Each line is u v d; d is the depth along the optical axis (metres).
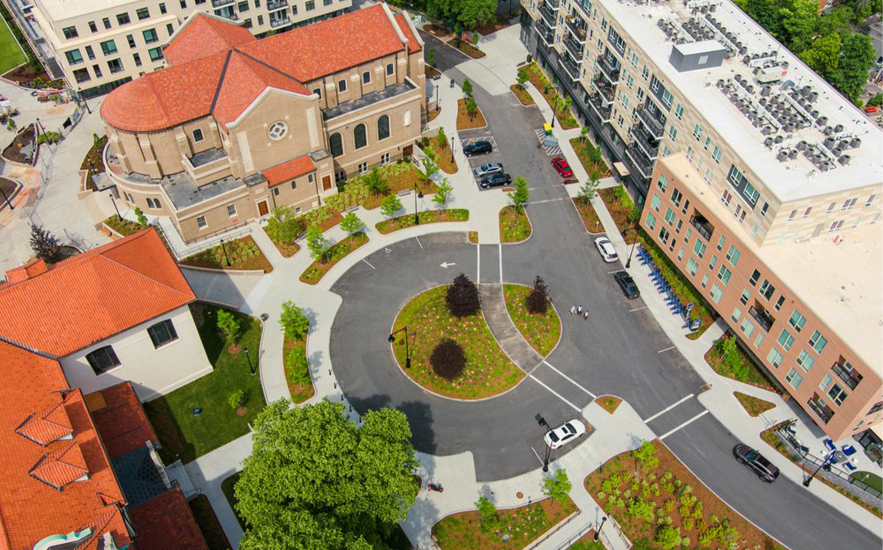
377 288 77.44
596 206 88.25
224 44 82.25
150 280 61.47
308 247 80.12
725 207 68.75
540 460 62.03
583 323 74.19
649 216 80.62
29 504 44.97
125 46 103.94
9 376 52.72
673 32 81.69
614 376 69.12
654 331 73.50
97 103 105.50
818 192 60.72
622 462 61.94
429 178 92.31
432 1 115.56
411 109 92.06
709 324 74.00
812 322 58.25
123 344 60.09
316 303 75.56
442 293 76.75
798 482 60.56
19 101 105.94
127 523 47.28
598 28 90.19
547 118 103.38
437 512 58.25
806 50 104.38
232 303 74.94
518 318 74.38
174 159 81.19
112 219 84.06
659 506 58.84
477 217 86.62
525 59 116.69
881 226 66.88
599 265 80.75
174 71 77.75
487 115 103.62
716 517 57.97
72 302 58.25
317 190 86.75
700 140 70.94
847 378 55.97
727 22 85.88
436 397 67.00
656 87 78.00
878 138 68.12
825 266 62.12
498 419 65.25
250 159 80.19
